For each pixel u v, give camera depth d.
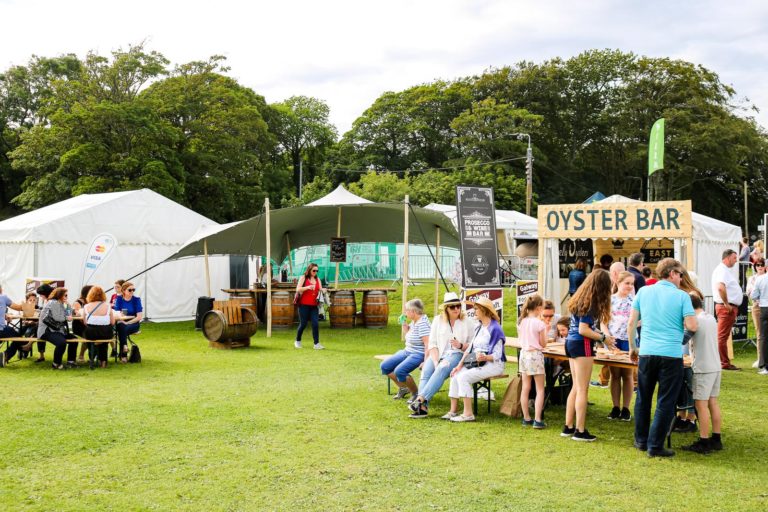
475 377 7.87
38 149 39.06
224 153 42.19
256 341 15.47
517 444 6.91
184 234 20.89
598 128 57.31
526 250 24.98
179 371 11.27
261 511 5.09
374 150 61.03
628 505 5.20
